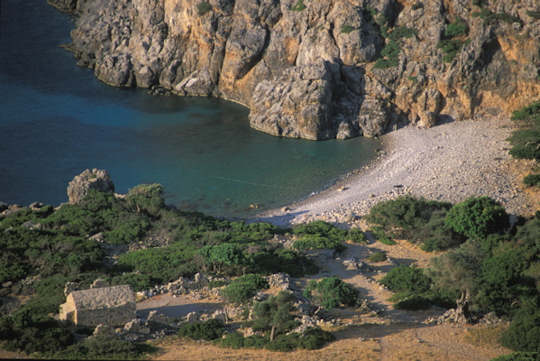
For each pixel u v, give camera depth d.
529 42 151.88
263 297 73.56
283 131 156.75
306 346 60.09
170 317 67.25
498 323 68.19
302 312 70.00
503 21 154.00
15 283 80.12
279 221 117.00
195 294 75.12
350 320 69.19
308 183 134.38
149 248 94.00
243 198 128.25
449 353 60.22
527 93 153.00
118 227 100.88
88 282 76.56
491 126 152.00
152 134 155.38
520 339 61.34
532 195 118.88
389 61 159.75
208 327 64.19
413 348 60.91
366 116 156.38
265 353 59.03
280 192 130.62
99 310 63.78
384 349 60.56
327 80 154.50
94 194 109.81
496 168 130.25
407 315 71.62
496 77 154.25
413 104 158.38
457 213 97.56
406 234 104.50
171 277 80.31
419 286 79.88
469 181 125.62
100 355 56.91
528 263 80.50
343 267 88.81
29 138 149.75
